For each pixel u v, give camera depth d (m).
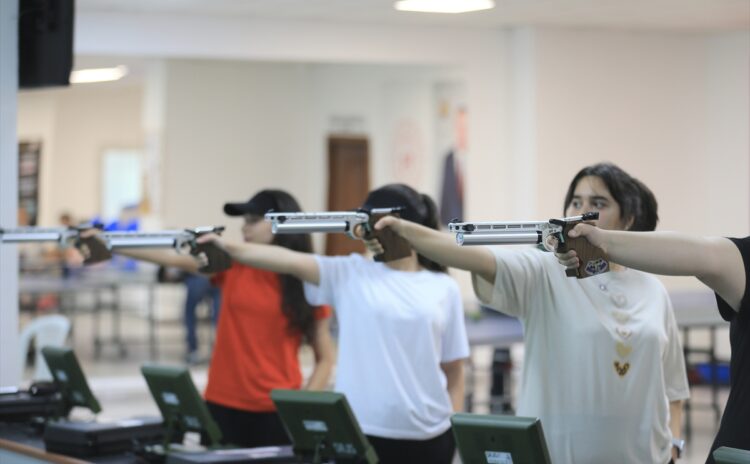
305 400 4.09
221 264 4.90
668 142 10.88
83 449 4.90
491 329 9.05
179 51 11.62
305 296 5.47
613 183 4.09
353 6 10.99
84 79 19.72
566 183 12.45
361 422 4.88
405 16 11.72
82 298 22.73
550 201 12.42
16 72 6.49
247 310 5.52
